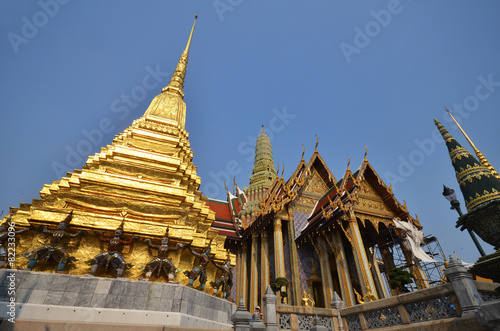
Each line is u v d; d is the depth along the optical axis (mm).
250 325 6117
